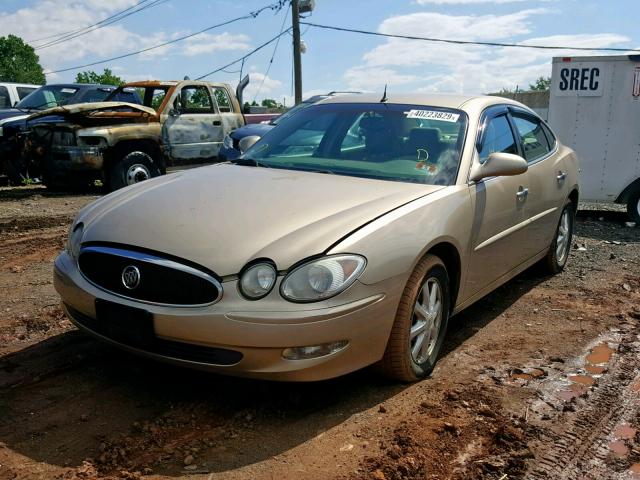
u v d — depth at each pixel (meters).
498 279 4.95
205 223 3.44
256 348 3.12
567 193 6.20
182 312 3.17
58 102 13.08
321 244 3.26
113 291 3.42
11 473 2.89
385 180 4.20
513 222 4.93
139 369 3.98
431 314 3.92
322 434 3.30
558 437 3.37
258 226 3.39
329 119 4.93
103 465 2.98
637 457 3.22
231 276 3.16
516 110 5.60
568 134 9.88
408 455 3.12
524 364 4.31
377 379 3.91
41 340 4.39
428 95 5.05
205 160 13.17
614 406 3.74
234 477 2.92
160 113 12.24
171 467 2.99
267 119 16.88
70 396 3.63
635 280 6.45
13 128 11.72
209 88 13.30
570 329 5.02
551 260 6.32
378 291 3.38
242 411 3.51
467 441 3.29
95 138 10.97
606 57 9.51
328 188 3.93
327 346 3.24
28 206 10.10
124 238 3.43
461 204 4.11
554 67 9.79
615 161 9.66
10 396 3.60
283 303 3.13
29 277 5.89
